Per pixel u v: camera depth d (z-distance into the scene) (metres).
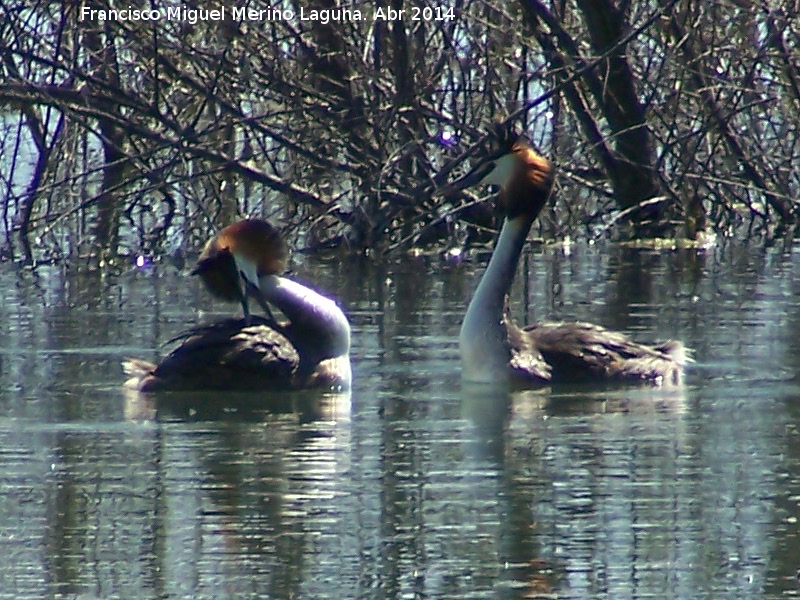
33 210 23.86
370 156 21.39
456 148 22.19
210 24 21.25
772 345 14.71
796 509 9.84
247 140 21.89
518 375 13.20
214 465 10.79
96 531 9.51
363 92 22.16
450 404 12.60
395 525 9.52
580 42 23.59
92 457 11.02
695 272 19.33
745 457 10.92
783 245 22.05
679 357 13.78
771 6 23.36
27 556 9.09
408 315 16.50
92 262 21.06
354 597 8.45
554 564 8.91
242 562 8.96
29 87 20.47
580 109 22.41
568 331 13.64
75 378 13.50
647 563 8.95
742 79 22.27
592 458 10.93
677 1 21.27
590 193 24.25
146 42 21.11
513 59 23.31
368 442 11.39
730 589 8.56
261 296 13.58
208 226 22.41
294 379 13.03
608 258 20.88
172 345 14.79
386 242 22.03
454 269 20.09
